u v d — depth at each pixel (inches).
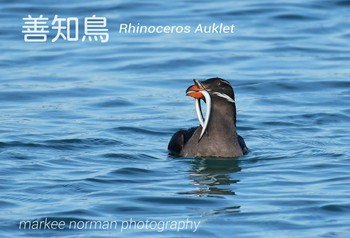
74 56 837.2
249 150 581.3
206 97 556.7
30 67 805.9
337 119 661.9
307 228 435.2
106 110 683.4
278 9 975.0
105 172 526.3
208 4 1001.5
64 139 593.6
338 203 467.2
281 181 510.6
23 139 591.8
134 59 826.2
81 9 968.9
